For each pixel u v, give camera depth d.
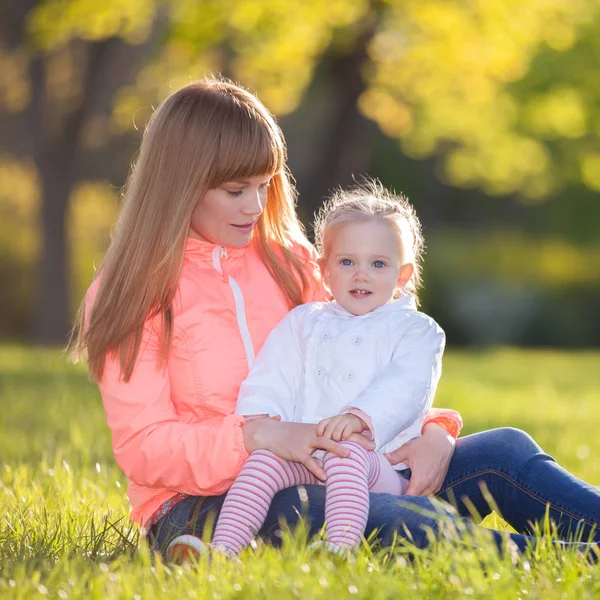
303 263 5.59
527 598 3.80
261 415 4.86
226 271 5.19
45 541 4.95
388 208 5.48
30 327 34.88
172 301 4.94
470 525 4.39
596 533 4.49
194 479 4.74
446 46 21.91
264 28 19.14
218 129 4.88
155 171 4.91
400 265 5.44
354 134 26.95
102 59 25.02
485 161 32.16
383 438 4.77
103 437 9.57
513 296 40.22
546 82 28.25
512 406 14.95
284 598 3.71
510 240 48.16
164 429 4.75
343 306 5.36
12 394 13.68
